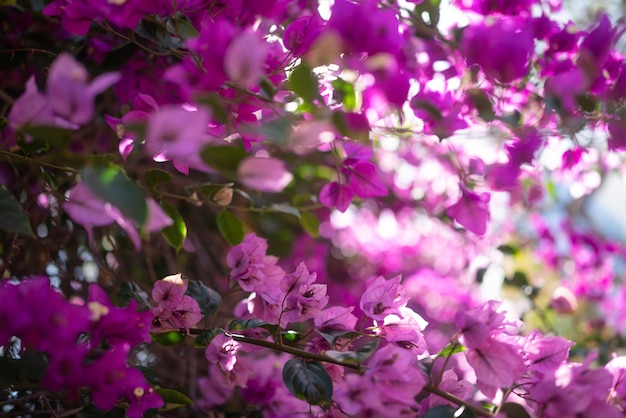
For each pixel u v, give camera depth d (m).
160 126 0.90
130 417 1.04
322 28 1.11
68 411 1.12
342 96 1.11
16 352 1.27
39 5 1.38
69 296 1.51
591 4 1.80
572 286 2.16
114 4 1.08
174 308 1.15
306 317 1.14
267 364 1.28
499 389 1.06
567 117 1.27
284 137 0.96
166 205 1.22
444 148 1.74
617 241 2.13
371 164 1.17
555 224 2.17
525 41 1.23
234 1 1.09
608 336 2.08
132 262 1.65
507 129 1.29
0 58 1.41
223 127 1.08
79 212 0.96
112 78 0.91
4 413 1.16
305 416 1.25
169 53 1.21
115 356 1.02
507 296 1.86
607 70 1.28
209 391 1.37
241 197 1.78
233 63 0.95
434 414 1.04
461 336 1.05
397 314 1.12
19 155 1.13
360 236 2.39
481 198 1.24
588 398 1.02
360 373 1.06
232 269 1.18
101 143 1.50
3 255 1.45
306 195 1.49
